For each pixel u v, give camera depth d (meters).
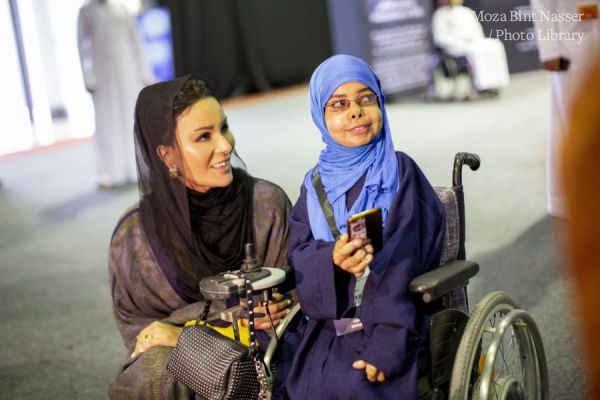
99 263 4.65
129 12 6.75
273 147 7.58
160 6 11.17
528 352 1.97
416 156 6.39
